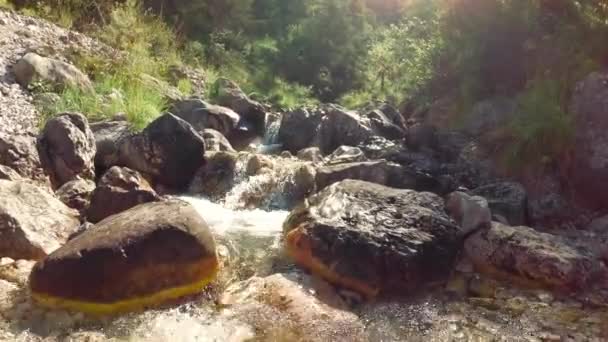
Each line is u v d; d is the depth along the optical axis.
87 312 3.17
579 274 3.71
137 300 3.23
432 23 9.34
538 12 7.09
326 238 3.72
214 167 6.08
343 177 5.68
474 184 5.66
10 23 8.17
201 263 3.42
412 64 9.53
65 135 5.29
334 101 15.03
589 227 4.82
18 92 6.49
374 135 7.68
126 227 3.40
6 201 3.96
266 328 3.11
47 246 3.78
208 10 15.24
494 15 7.17
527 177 5.44
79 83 7.09
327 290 3.54
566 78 5.83
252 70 14.48
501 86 7.19
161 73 9.84
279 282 3.52
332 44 15.70
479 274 3.92
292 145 7.98
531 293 3.67
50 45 8.02
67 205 4.73
